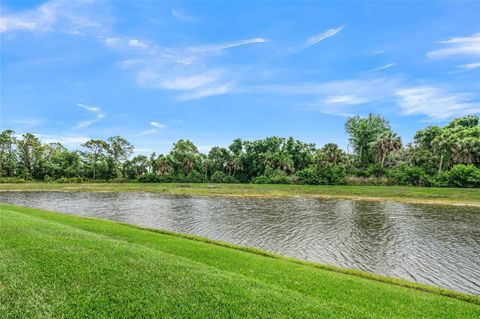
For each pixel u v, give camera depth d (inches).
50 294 243.3
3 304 223.6
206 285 289.9
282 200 1651.1
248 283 311.6
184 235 688.4
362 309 274.1
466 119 3614.7
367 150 3154.5
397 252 639.1
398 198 1673.2
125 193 2113.7
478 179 1936.5
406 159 2878.9
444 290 392.5
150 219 1035.3
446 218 1071.0
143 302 244.8
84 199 1710.1
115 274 295.3
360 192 1902.1
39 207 1353.3
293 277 370.3
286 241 727.1
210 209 1291.8
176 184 2775.6
